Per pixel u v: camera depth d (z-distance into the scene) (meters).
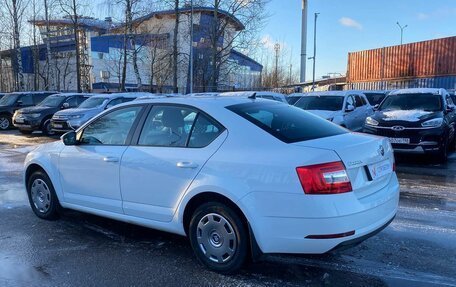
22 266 4.10
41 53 47.59
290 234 3.47
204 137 4.03
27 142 14.82
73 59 47.69
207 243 3.96
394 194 3.99
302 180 3.38
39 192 5.57
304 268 4.02
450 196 6.81
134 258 4.30
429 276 3.83
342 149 3.53
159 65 41.62
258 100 4.59
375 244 4.61
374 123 10.06
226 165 3.75
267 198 3.52
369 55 32.41
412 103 10.85
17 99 20.27
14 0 31.41
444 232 4.98
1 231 5.11
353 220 3.41
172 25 42.25
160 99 4.52
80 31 42.56
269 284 3.71
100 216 5.12
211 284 3.71
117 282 3.76
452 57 26.42
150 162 4.24
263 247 3.59
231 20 31.42
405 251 4.41
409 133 9.53
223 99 4.38
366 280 3.76
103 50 51.56
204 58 34.88
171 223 4.17
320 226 3.35
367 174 3.68
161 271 3.99
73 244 4.69
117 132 4.73
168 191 4.13
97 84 49.66
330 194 3.35
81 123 15.17
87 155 4.84
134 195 4.42
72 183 5.05
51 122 16.20
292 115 4.32
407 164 9.92
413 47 28.80
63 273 3.95
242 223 3.73
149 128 4.46
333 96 12.53
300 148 3.55
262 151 3.66
